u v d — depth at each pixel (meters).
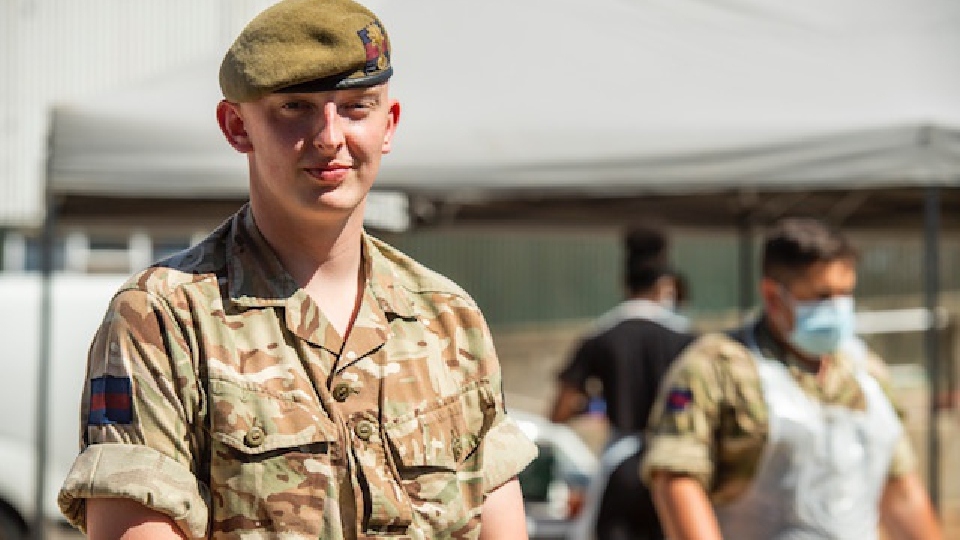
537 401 25.70
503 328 25.80
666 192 13.54
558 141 8.83
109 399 2.88
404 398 3.05
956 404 20.83
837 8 9.88
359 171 3.02
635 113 8.87
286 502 2.89
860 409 6.01
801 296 5.89
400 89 8.95
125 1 21.38
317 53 2.91
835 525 5.94
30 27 21.42
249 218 3.11
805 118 8.76
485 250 25.80
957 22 9.70
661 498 5.93
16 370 14.92
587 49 9.25
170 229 11.27
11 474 14.73
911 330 23.58
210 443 2.90
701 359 6.00
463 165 8.80
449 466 3.07
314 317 3.01
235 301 2.98
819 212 15.11
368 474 2.96
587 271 26.00
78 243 23.31
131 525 2.82
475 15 9.33
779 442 5.90
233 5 20.38
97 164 8.50
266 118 2.96
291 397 2.94
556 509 12.55
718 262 25.41
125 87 8.72
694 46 9.35
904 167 8.53
